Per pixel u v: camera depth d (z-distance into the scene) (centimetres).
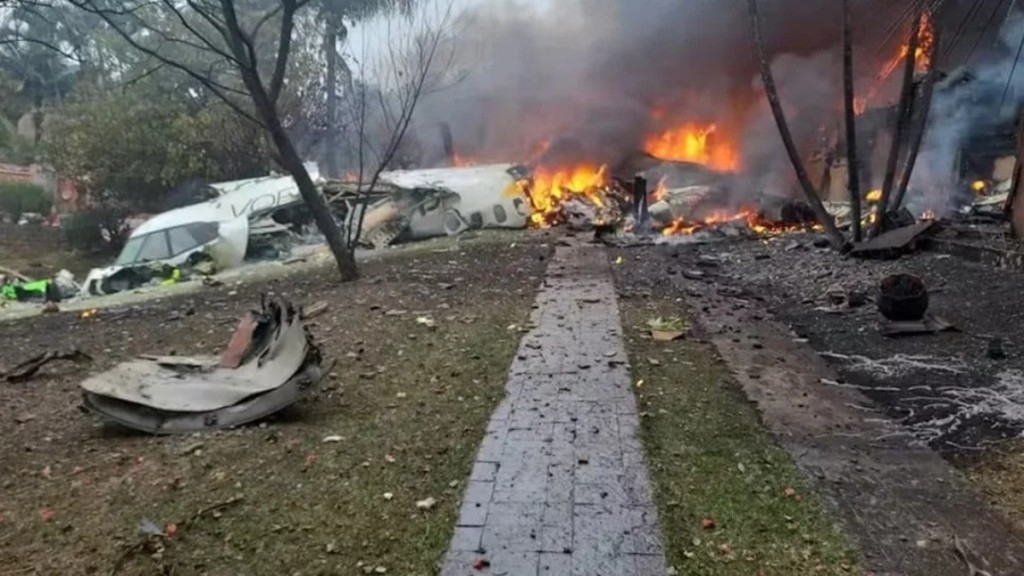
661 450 405
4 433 453
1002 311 723
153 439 430
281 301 564
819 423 449
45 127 2781
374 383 536
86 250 2444
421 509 337
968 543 308
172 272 1536
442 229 1862
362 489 359
